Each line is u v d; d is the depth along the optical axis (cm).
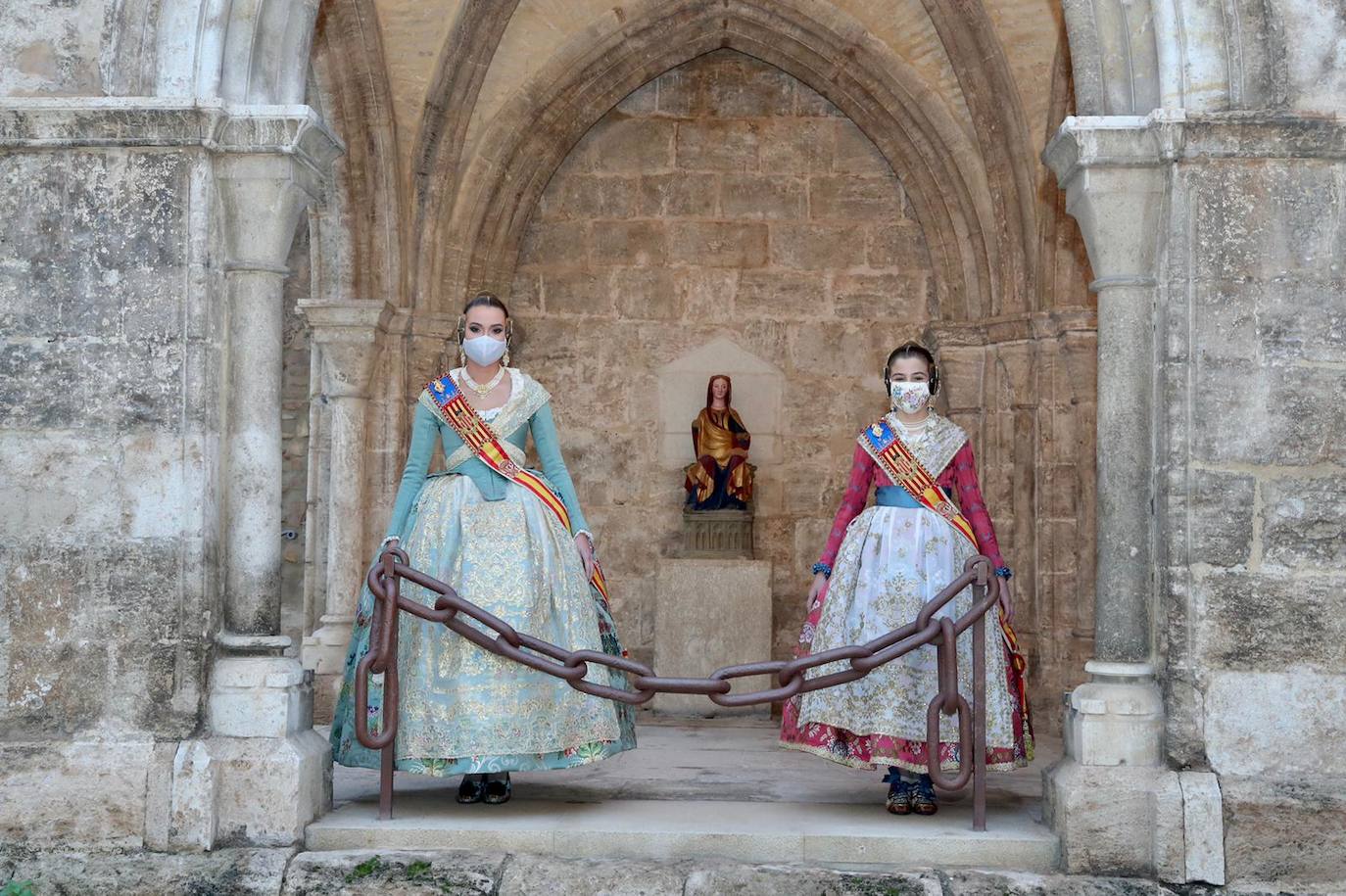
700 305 899
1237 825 422
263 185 458
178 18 459
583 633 459
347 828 439
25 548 445
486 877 417
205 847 429
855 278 898
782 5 841
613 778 548
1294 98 449
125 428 447
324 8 732
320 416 834
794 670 420
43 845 429
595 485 894
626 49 857
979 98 792
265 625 459
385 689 443
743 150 905
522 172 871
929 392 489
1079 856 427
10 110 445
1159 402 451
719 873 417
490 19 788
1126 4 463
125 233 451
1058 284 782
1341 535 437
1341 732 432
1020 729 477
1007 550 819
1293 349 442
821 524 888
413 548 463
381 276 801
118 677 441
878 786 531
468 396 477
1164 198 451
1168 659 439
